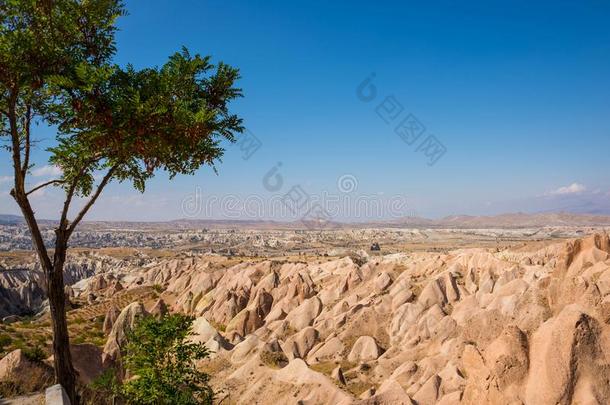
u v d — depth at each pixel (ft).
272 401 101.35
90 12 38.22
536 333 62.03
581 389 55.01
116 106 36.32
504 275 207.92
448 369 106.22
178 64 38.93
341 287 262.26
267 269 336.70
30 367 66.64
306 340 194.49
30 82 36.78
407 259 329.52
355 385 138.92
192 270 402.72
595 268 110.42
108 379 56.90
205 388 57.72
